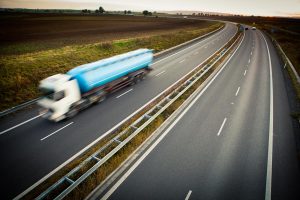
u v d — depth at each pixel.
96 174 9.74
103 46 35.94
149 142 12.29
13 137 12.82
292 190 8.99
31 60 26.05
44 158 11.00
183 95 18.64
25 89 19.62
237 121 14.54
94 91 16.91
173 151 11.45
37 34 55.09
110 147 11.53
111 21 104.50
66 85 14.35
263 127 13.80
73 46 36.91
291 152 11.40
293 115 15.16
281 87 20.91
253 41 50.81
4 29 63.72
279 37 58.75
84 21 99.25
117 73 18.84
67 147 11.90
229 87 20.78
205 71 23.89
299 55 35.84
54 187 8.13
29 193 8.86
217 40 51.00
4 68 22.42
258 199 8.57
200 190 8.93
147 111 14.77
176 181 9.40
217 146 11.88
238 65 28.73
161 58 32.84
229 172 9.97
